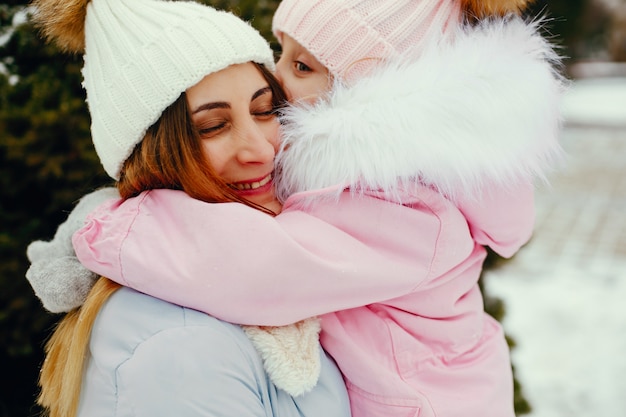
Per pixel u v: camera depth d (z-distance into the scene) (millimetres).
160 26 1017
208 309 926
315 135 1097
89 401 938
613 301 4449
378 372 1072
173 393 861
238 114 1036
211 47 996
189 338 892
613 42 18281
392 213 1084
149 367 872
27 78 2090
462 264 1226
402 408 1069
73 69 2100
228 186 1085
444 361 1175
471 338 1236
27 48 2078
